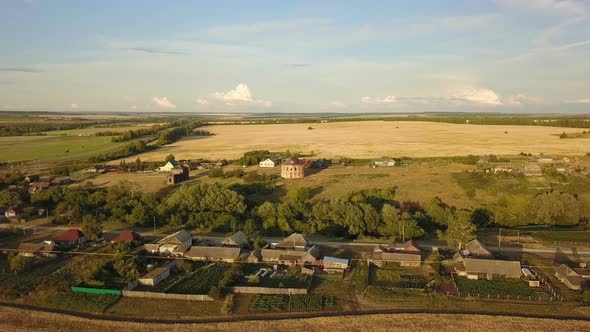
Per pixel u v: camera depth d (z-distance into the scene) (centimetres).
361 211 13412
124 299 8775
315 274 9981
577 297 8694
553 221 14212
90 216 13038
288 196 16725
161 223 13775
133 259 10419
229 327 7719
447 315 8038
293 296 8831
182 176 19850
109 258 10744
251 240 11962
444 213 13900
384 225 13125
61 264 10569
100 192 15862
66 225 13838
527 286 9256
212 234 12950
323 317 7988
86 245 11894
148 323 7881
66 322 7950
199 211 14512
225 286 9131
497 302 8550
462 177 18200
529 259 10781
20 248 11269
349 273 10056
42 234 12925
